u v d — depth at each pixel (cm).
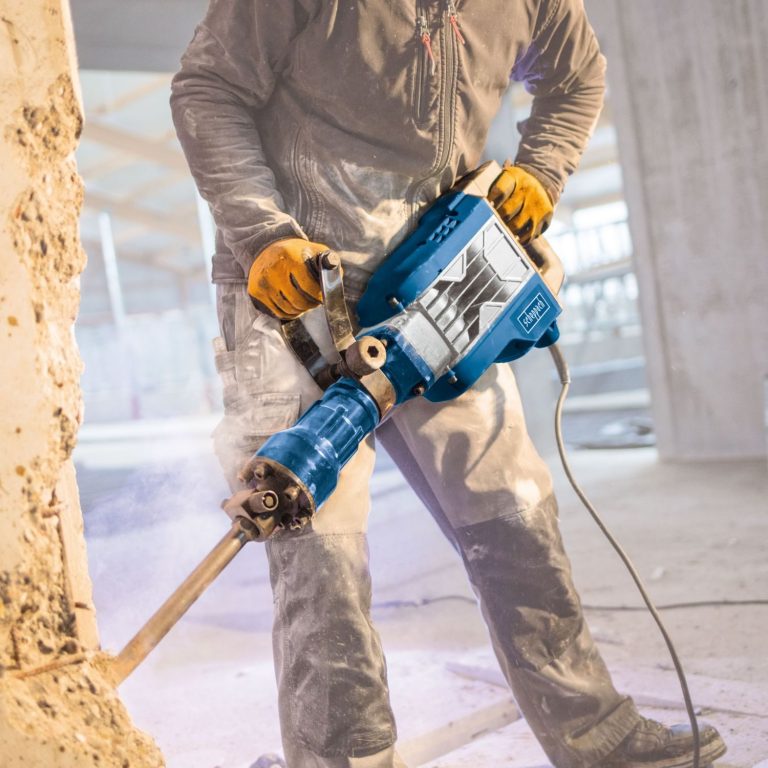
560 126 150
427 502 147
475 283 129
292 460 102
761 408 468
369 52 122
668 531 338
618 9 486
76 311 91
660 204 489
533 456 145
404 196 131
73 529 90
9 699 80
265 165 125
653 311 498
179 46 517
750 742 153
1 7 84
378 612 268
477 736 170
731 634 214
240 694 206
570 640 142
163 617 91
